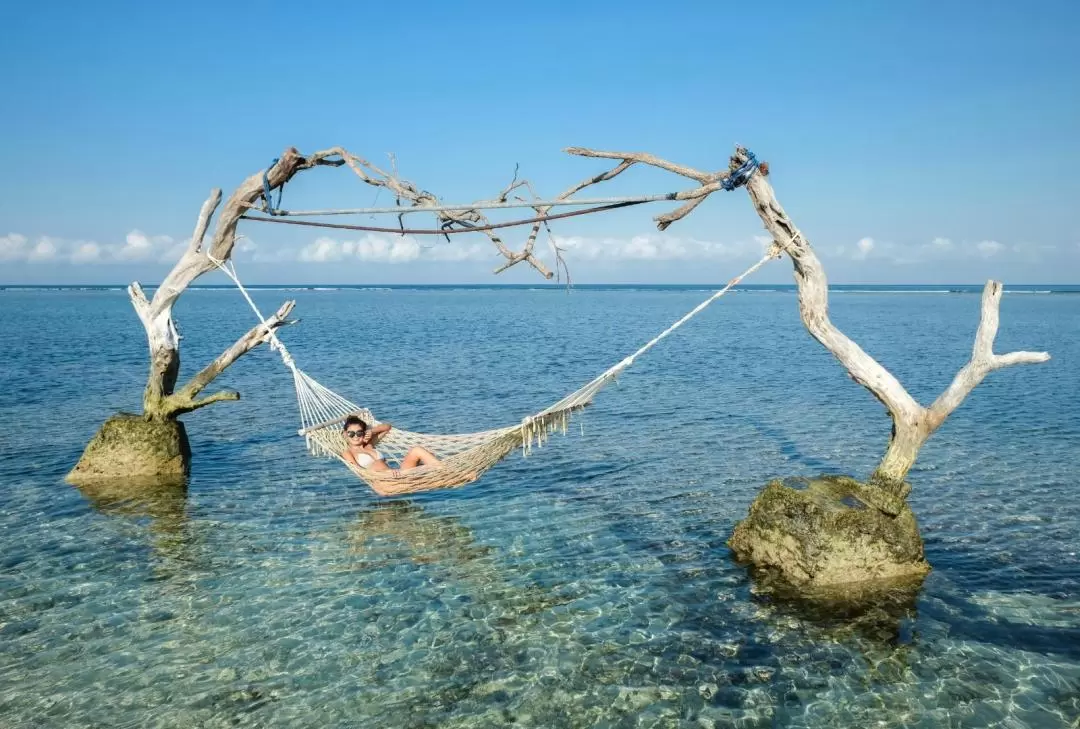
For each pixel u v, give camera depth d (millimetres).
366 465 10562
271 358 30641
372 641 7008
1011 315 60062
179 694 6117
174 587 8148
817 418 17328
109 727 5676
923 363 28047
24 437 15000
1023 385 21578
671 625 7266
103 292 171625
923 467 12641
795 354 31766
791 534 8352
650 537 9648
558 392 21500
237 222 10961
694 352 32719
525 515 10578
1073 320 52875
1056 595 7719
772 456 13758
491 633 7156
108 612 7535
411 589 8148
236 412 18484
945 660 6531
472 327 50594
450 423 17250
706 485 11945
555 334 44062
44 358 28438
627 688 6199
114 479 12039
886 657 6602
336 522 10312
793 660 6594
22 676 6348
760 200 8086
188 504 10992
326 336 42406
